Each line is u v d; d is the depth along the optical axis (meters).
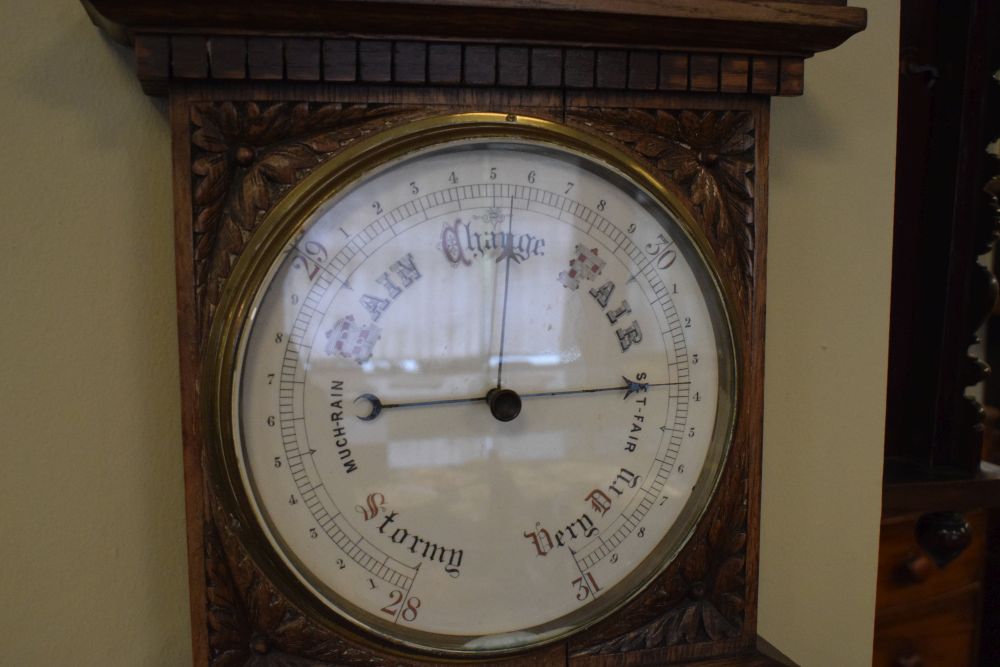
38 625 0.44
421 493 0.41
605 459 0.43
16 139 0.42
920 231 0.61
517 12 0.39
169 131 0.43
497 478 0.42
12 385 0.43
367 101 0.40
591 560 0.43
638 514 0.44
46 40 0.42
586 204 0.42
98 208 0.43
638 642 0.44
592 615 0.43
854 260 0.53
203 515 0.40
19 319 0.43
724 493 0.45
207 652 0.40
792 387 0.53
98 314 0.43
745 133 0.44
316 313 0.40
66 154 0.43
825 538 0.54
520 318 0.42
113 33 0.40
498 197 0.41
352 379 0.40
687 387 0.44
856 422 0.54
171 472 0.45
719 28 0.41
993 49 0.56
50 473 0.43
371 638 0.41
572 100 0.42
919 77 0.59
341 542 0.41
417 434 0.41
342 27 0.39
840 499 0.54
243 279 0.39
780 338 0.52
